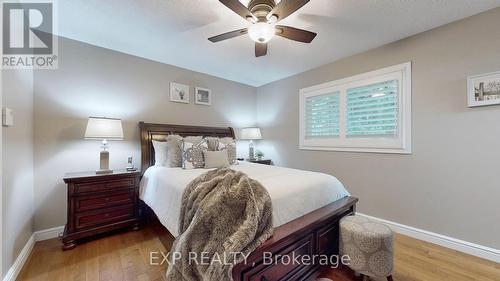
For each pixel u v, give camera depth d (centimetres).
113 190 233
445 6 183
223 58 304
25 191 192
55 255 193
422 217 229
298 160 368
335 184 200
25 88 196
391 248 149
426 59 225
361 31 226
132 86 291
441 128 215
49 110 230
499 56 184
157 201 204
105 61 269
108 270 172
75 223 208
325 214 163
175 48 272
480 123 193
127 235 236
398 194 247
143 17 203
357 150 284
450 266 178
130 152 287
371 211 271
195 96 357
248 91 438
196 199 138
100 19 205
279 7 152
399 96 244
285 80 392
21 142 184
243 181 139
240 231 115
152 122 309
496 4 181
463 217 203
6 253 149
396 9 188
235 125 417
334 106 312
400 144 243
